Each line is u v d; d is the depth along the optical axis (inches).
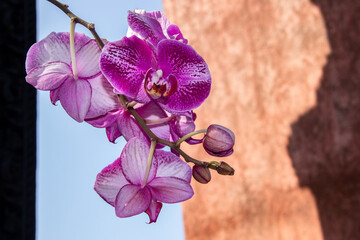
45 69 22.9
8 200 31.5
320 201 102.1
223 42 132.0
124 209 22.1
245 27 127.3
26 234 32.3
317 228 101.9
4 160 31.7
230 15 131.6
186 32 140.3
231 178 122.3
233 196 121.0
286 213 109.0
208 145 23.7
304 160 107.1
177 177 23.6
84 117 23.3
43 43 23.2
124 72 22.0
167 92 22.5
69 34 23.7
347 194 97.0
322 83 106.2
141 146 23.5
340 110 101.3
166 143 23.2
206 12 137.0
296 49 113.5
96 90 23.8
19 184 32.2
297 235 105.7
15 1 34.3
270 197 113.3
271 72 118.8
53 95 23.3
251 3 126.6
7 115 32.5
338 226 97.7
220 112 128.6
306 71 110.2
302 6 113.4
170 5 145.5
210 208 124.8
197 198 128.1
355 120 98.4
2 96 32.7
